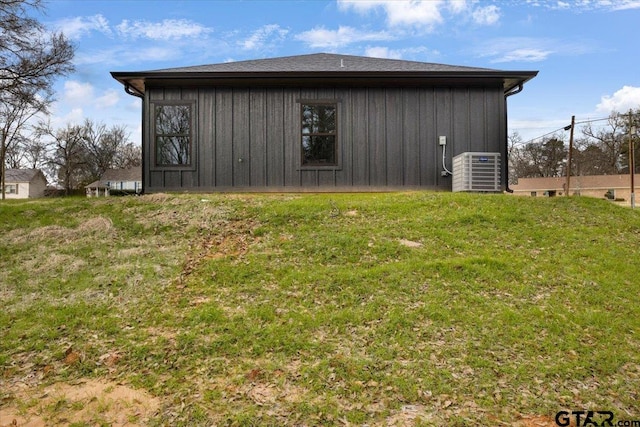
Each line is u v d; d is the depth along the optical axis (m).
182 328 4.18
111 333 4.13
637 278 5.30
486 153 9.58
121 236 6.90
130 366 3.63
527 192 46.19
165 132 10.10
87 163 45.97
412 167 10.23
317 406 3.11
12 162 45.25
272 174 10.12
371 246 6.12
